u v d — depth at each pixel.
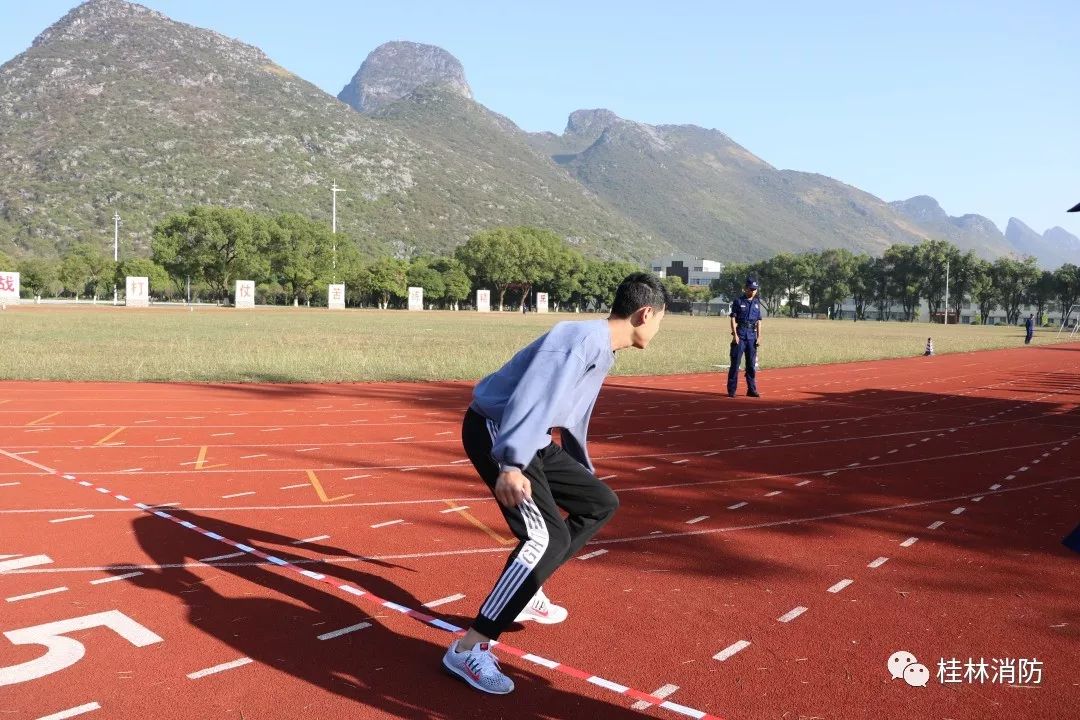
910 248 121.56
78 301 94.00
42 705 3.13
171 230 87.56
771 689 3.38
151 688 3.29
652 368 20.28
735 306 14.29
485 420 3.67
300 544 5.25
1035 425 11.75
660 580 4.71
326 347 24.28
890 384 18.08
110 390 13.70
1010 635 4.00
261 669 3.48
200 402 12.40
